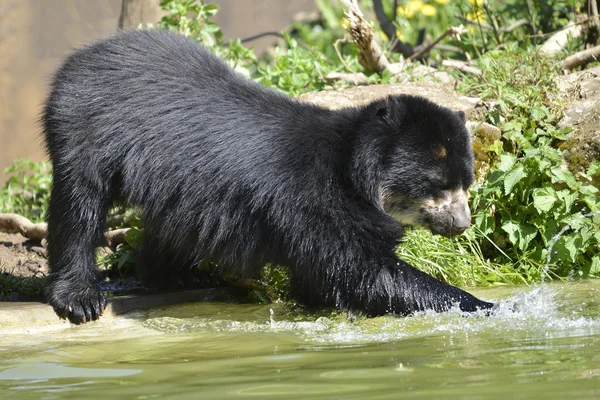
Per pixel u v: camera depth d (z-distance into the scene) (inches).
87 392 253.4
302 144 404.5
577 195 496.1
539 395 222.8
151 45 431.8
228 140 409.7
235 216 410.9
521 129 534.9
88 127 417.1
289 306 447.5
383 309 402.3
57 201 427.2
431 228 418.3
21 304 433.7
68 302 420.2
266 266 470.6
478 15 803.4
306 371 270.2
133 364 300.2
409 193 408.2
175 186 415.5
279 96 429.4
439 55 847.1
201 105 416.2
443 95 565.9
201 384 257.3
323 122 415.5
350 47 833.5
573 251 485.1
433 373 256.4
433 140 404.2
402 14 881.5
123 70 422.0
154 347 340.2
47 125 432.8
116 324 414.3
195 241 427.5
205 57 435.2
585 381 235.3
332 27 1171.9
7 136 1261.1
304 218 396.8
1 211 693.3
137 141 415.2
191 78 422.3
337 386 243.9
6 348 349.1
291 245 402.0
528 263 502.3
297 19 1395.2
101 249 548.4
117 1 1337.4
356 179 401.4
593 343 294.4
